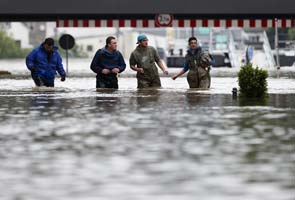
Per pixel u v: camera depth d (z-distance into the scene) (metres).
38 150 21.52
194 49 49.19
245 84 40.75
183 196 16.05
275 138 23.44
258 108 33.75
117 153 20.94
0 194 16.33
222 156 20.31
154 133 24.91
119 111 32.62
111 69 48.47
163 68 49.22
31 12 84.44
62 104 36.62
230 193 16.23
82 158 20.22
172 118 29.45
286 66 136.12
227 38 172.88
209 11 84.62
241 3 84.44
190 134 24.59
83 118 29.72
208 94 43.81
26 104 36.72
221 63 143.50
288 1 84.44
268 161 19.55
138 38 48.94
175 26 88.81
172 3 84.69
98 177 17.91
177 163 19.45
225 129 25.80
